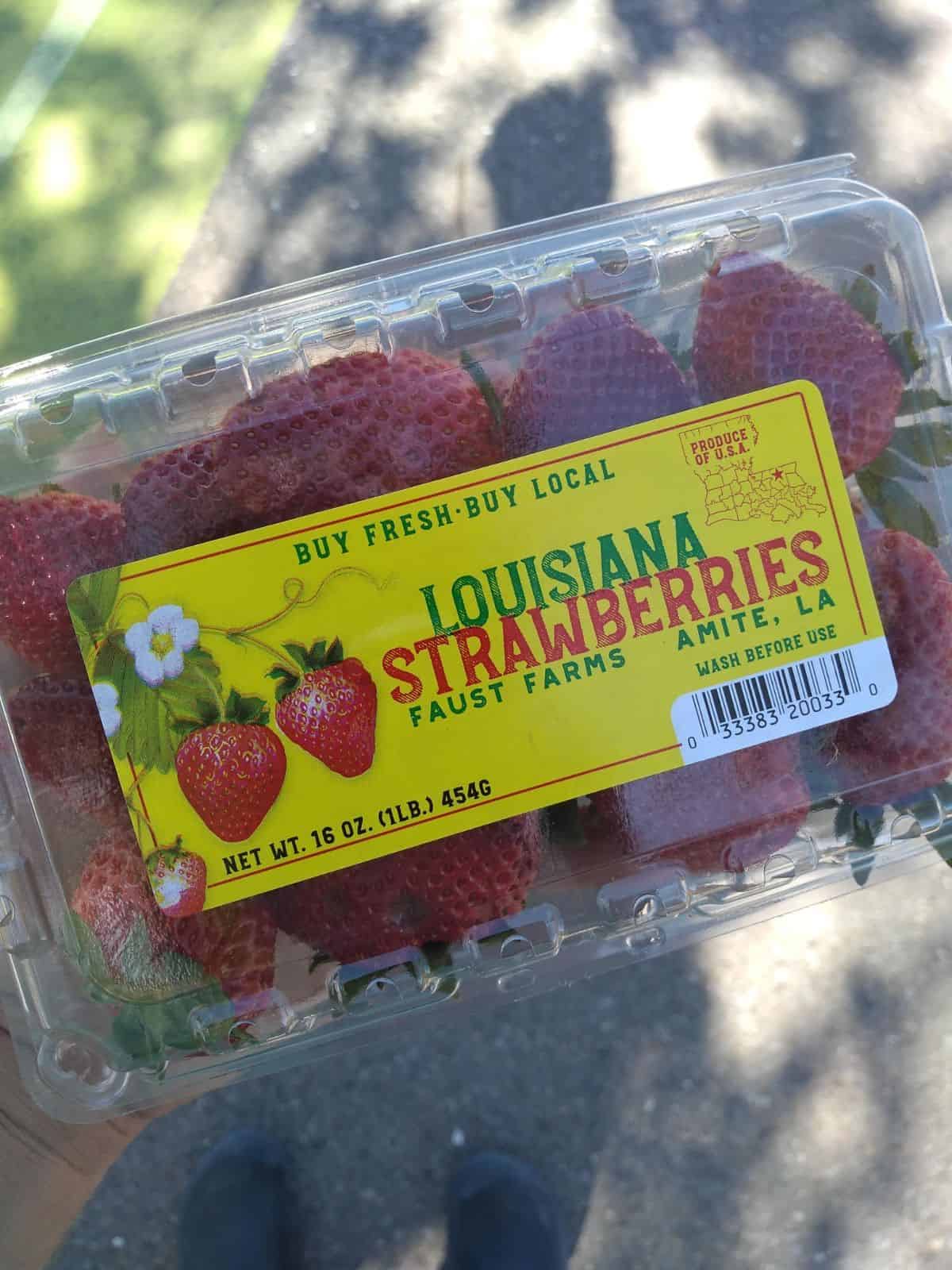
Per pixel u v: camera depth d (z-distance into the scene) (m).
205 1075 0.24
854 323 0.23
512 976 0.24
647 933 0.24
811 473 0.22
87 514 0.22
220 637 0.22
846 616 0.22
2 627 0.23
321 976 0.23
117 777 0.22
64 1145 0.28
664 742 0.22
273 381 0.23
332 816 0.22
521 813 0.22
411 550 0.22
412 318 0.24
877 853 0.24
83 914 0.23
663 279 0.24
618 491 0.22
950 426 0.23
